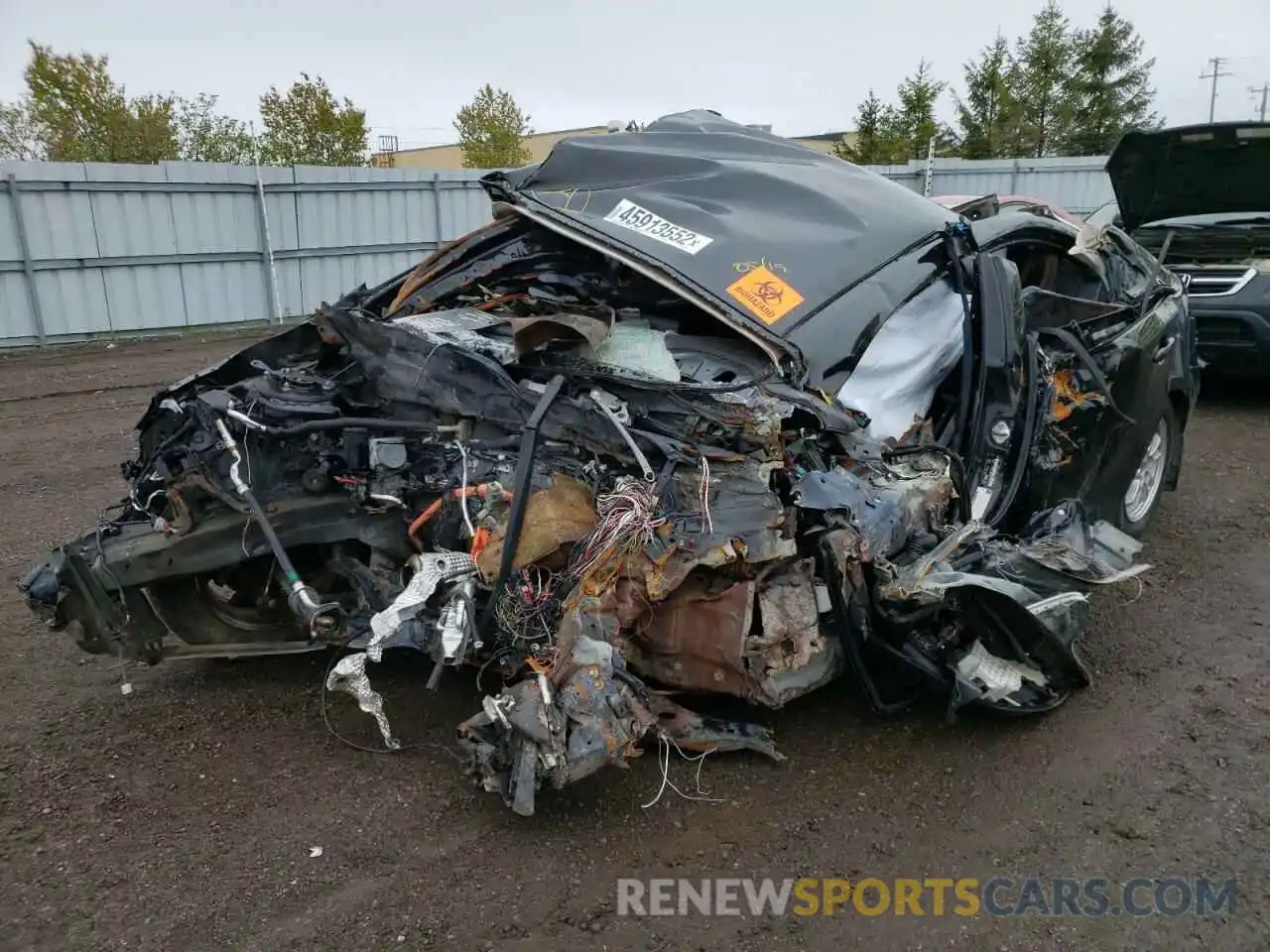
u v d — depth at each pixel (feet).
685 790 10.31
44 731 11.46
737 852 9.36
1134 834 9.70
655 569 9.97
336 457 11.01
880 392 12.61
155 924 8.33
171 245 44.55
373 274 51.98
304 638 12.58
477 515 10.49
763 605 10.33
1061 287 17.47
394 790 10.29
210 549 11.17
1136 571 12.16
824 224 13.51
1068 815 10.00
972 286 13.47
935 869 9.18
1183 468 22.59
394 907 8.55
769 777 10.55
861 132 93.91
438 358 11.03
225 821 9.76
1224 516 19.35
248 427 10.71
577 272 14.06
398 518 11.13
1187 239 27.50
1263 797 10.30
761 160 15.01
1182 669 13.14
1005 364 12.85
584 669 9.46
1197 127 23.47
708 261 12.49
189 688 12.51
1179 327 18.15
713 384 10.90
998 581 10.54
